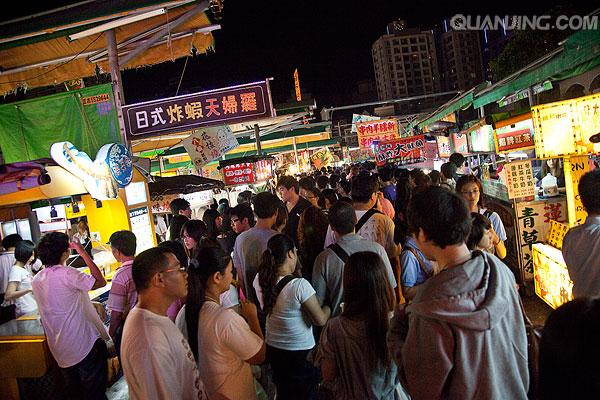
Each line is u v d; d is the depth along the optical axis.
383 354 2.36
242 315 3.14
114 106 6.24
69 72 7.74
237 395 2.60
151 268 2.37
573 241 2.60
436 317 1.59
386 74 135.62
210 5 6.02
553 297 4.79
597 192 2.49
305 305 3.16
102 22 5.92
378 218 4.16
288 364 3.21
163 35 6.56
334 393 2.45
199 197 11.07
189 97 6.12
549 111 4.38
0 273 5.09
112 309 4.00
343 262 3.32
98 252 5.73
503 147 5.88
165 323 2.34
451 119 13.08
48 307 3.73
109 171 5.01
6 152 6.39
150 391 2.19
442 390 1.63
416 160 12.57
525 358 1.69
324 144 20.98
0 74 7.22
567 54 5.59
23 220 6.10
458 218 1.69
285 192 5.57
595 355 1.01
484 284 1.60
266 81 6.05
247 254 4.32
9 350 4.02
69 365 3.76
